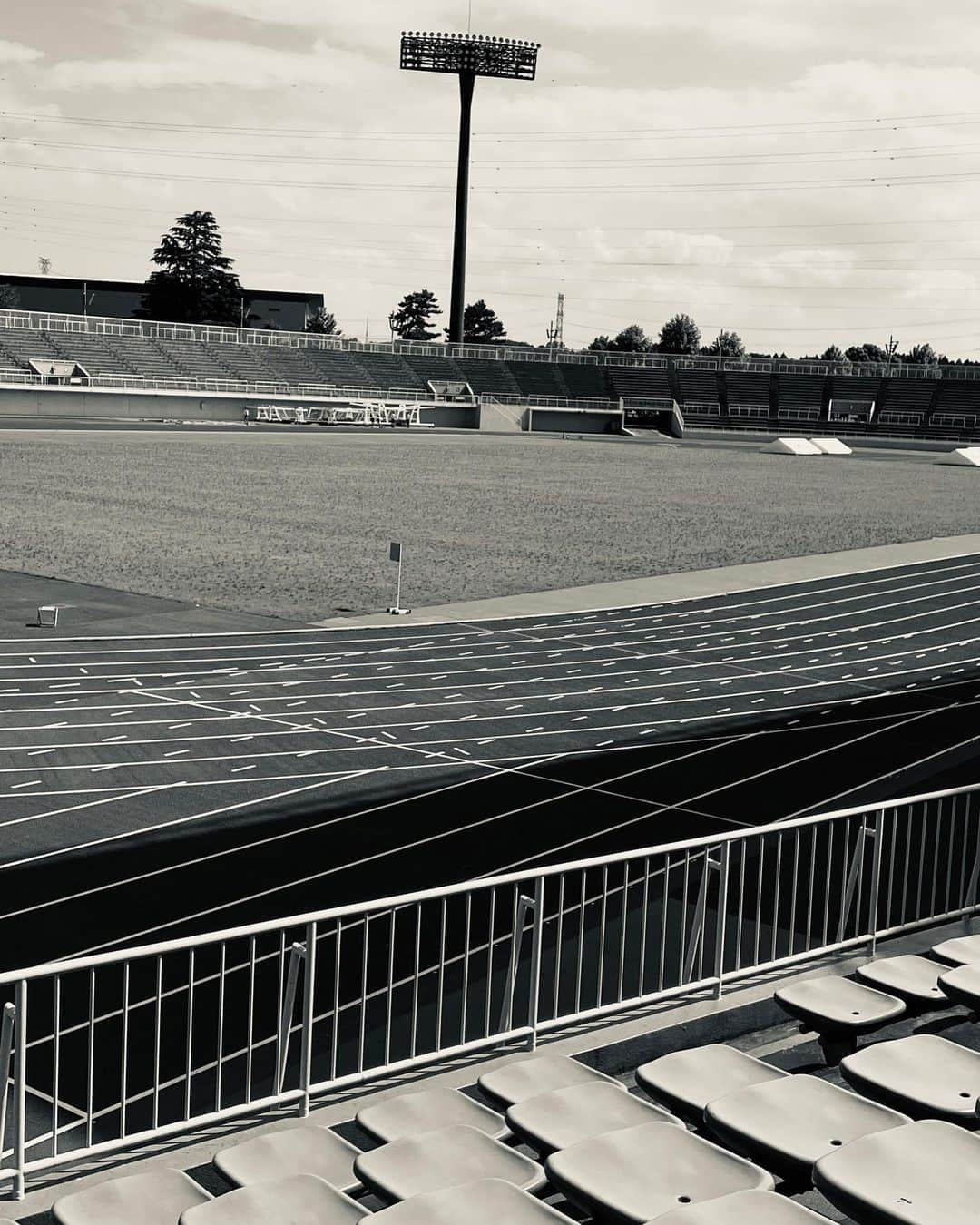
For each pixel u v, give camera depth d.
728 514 54.88
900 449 116.31
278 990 11.29
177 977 11.52
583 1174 5.48
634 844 15.69
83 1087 9.48
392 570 36.81
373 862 14.77
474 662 25.97
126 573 34.53
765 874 14.38
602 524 49.88
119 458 68.19
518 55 140.25
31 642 26.16
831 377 137.38
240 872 14.31
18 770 17.91
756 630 30.61
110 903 13.31
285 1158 5.92
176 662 24.92
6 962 11.81
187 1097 7.04
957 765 19.61
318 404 114.69
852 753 20.16
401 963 11.84
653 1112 6.19
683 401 138.12
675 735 21.03
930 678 26.12
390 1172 5.58
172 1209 5.50
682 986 8.85
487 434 116.62
